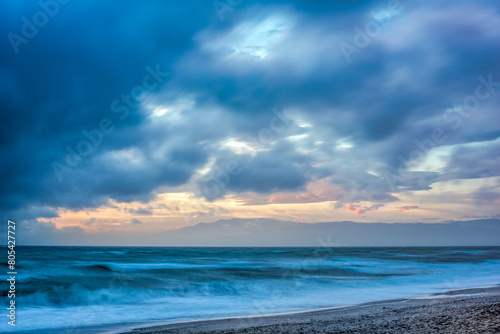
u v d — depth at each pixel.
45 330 9.87
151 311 13.07
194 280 21.28
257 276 23.67
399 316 9.98
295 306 14.14
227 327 9.45
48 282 18.66
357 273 26.78
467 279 23.75
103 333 9.23
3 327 10.23
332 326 8.91
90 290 16.94
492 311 10.20
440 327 8.05
